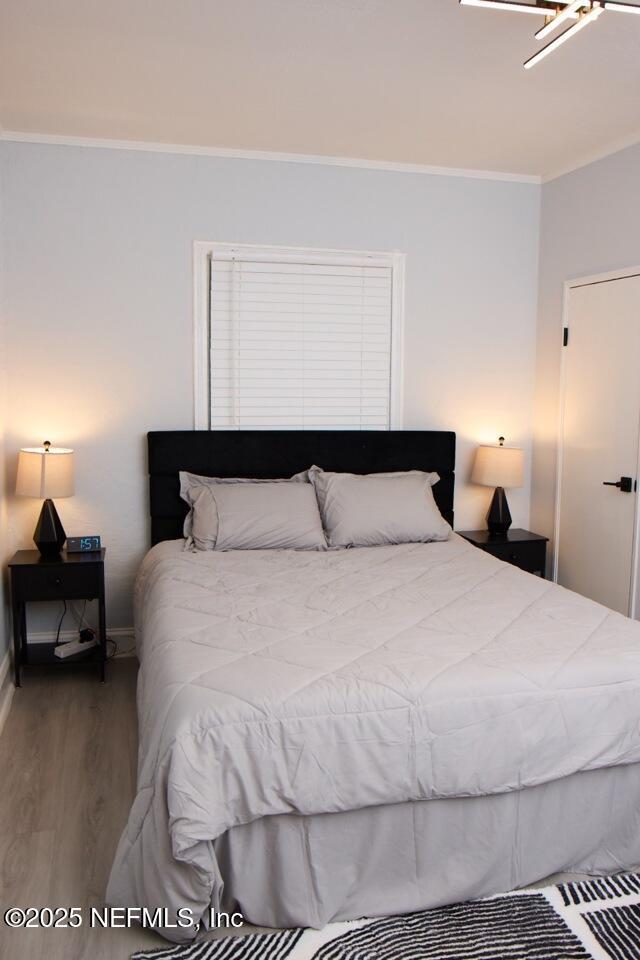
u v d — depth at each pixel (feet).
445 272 14.19
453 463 14.32
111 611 13.21
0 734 9.85
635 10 6.93
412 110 10.89
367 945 6.12
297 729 6.19
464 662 7.04
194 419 13.26
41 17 8.07
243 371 13.43
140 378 12.94
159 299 12.87
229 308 13.23
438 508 13.98
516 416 14.89
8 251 12.19
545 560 14.35
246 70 9.48
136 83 9.92
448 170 13.91
